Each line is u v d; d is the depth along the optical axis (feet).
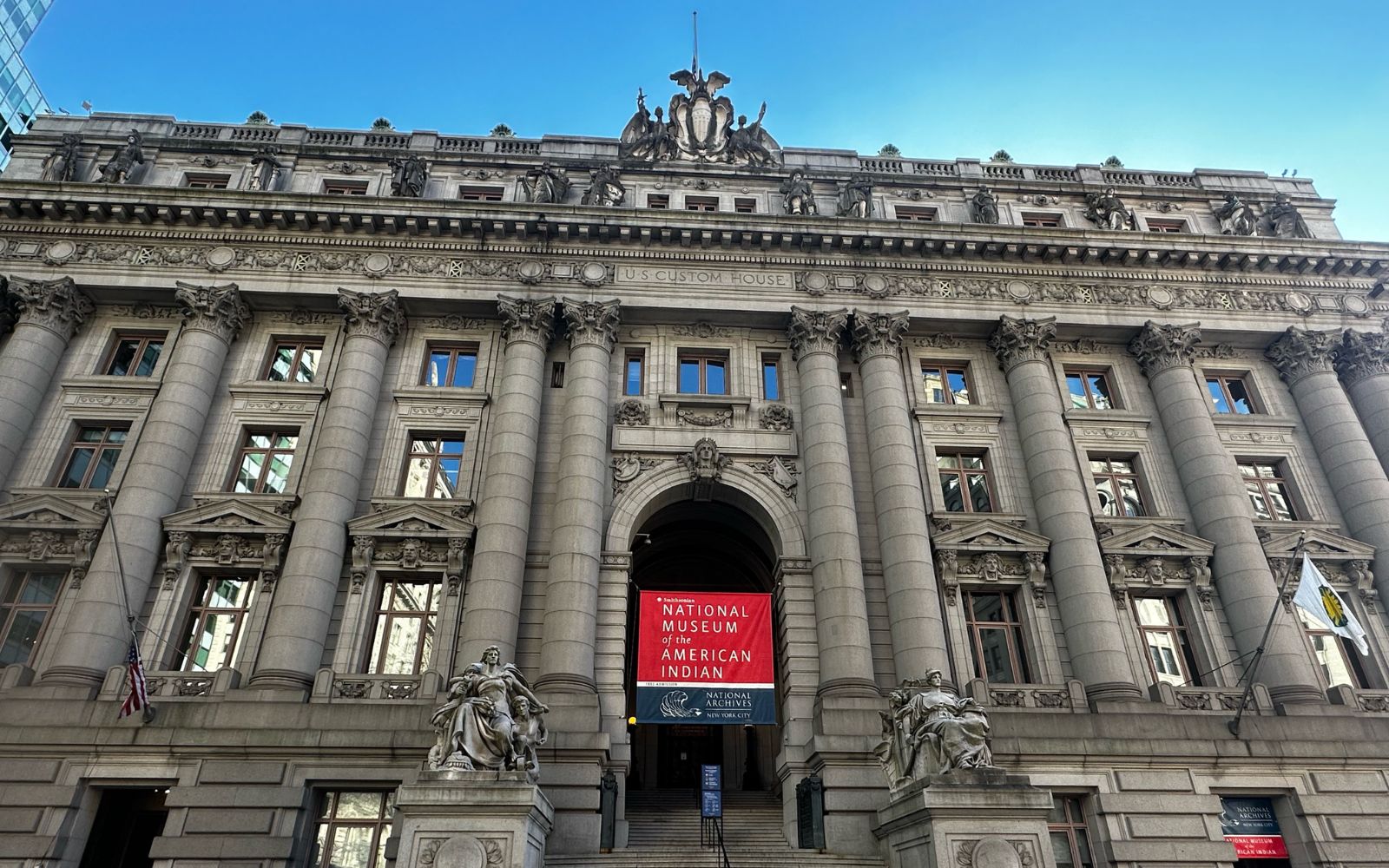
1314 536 96.27
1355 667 91.97
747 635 87.15
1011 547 93.91
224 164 114.32
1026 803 59.52
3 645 83.56
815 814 75.87
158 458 89.04
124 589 76.59
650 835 80.02
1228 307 110.52
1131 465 104.17
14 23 241.96
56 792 71.87
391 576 89.86
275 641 80.53
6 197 100.78
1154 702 84.23
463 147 122.21
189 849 69.67
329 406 95.40
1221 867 75.41
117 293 100.78
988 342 110.01
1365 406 106.93
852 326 105.81
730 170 119.34
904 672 85.25
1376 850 77.10
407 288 102.83
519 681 64.75
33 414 93.86
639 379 105.50
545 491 95.14
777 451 99.09
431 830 55.88
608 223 105.70
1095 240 109.50
